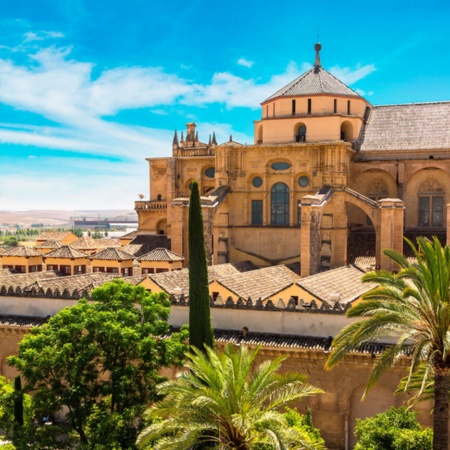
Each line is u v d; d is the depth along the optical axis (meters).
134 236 86.50
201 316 30.36
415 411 31.31
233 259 70.19
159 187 85.25
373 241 67.94
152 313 31.31
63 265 68.75
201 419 23.03
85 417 29.05
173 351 30.03
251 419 22.23
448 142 67.88
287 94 70.38
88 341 29.55
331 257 64.00
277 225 68.38
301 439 22.70
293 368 37.19
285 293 41.78
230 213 70.00
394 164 68.69
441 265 23.70
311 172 66.25
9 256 70.62
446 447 23.89
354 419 36.12
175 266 62.75
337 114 67.56
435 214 68.62
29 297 45.28
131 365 29.19
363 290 49.28
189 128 93.56
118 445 25.94
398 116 74.12
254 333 38.59
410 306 25.08
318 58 75.06
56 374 29.53
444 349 22.66
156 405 24.89
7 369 45.06
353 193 63.75
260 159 68.81
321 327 37.25
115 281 32.78
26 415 32.09
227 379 22.98
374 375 25.00
